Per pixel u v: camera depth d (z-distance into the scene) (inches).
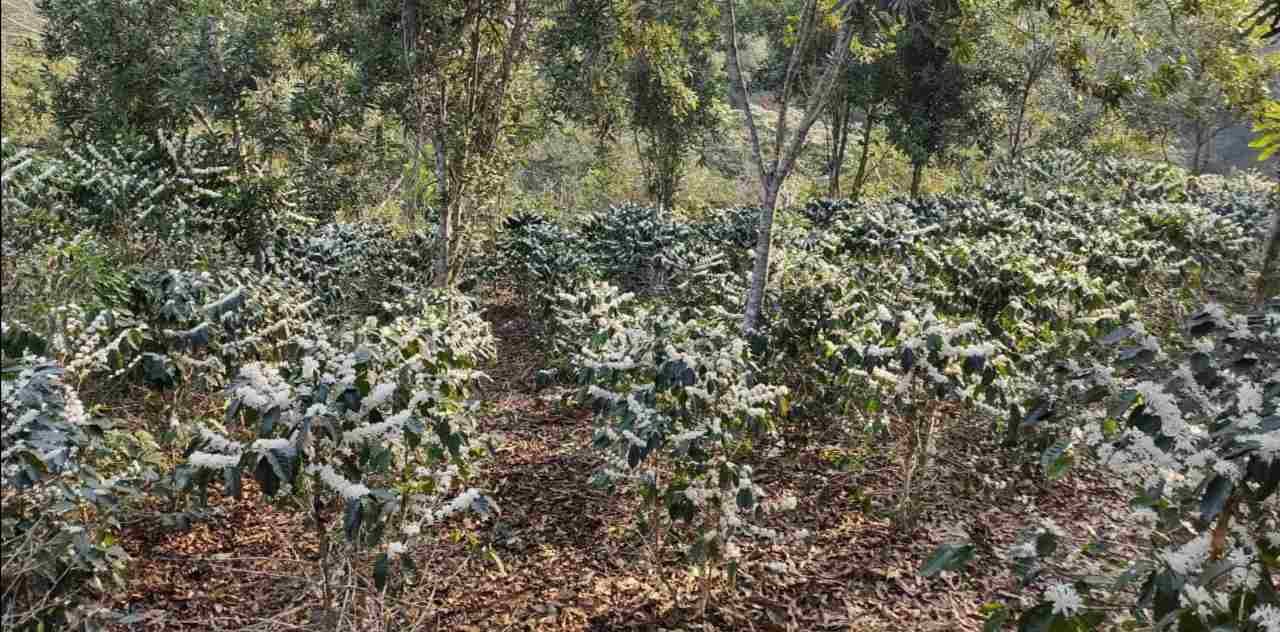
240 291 146.6
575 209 655.1
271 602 129.3
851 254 288.7
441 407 119.9
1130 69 395.9
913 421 149.9
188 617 124.4
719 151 884.6
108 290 140.4
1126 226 321.1
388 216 456.1
